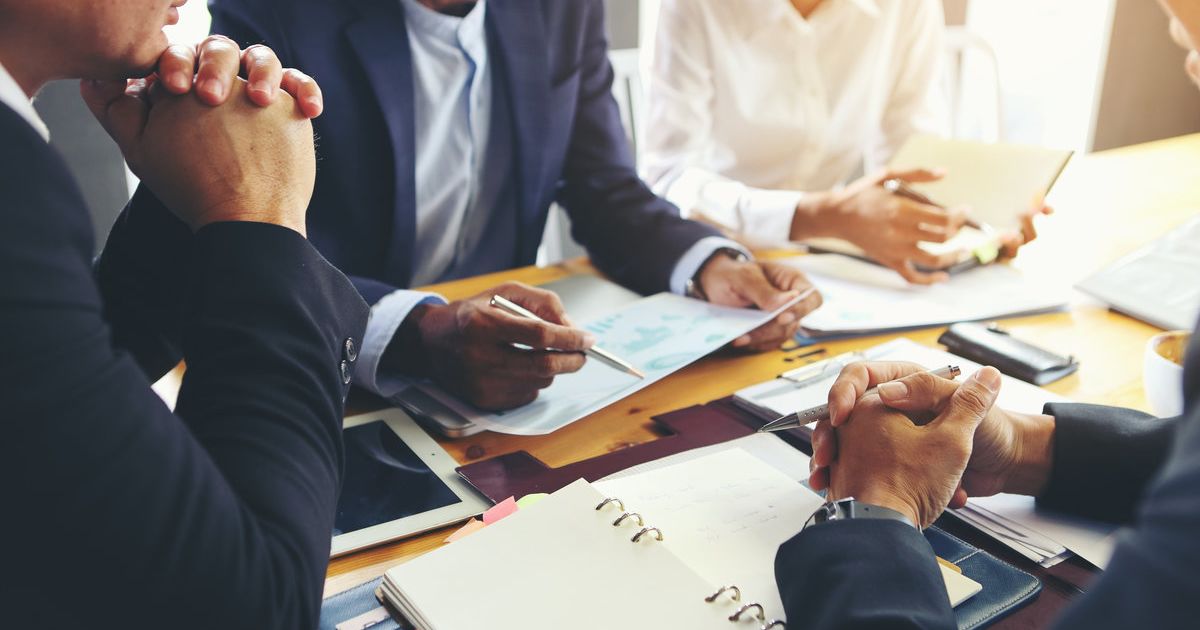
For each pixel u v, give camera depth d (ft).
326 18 4.35
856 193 4.88
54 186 1.55
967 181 5.11
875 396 2.53
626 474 2.82
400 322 3.42
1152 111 12.27
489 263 5.35
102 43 1.94
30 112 1.71
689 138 6.15
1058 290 4.38
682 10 6.06
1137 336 3.95
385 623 2.16
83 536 1.50
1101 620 1.38
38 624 1.58
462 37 4.83
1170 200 5.73
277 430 1.86
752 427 3.13
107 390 1.53
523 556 2.19
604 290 4.46
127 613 1.58
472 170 5.13
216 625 1.64
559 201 5.34
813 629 1.87
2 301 1.41
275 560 1.73
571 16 5.15
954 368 2.69
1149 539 1.34
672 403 3.37
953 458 2.36
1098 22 11.37
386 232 4.64
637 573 2.14
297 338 2.00
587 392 3.35
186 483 1.61
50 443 1.45
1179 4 2.37
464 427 3.10
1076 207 5.65
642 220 4.67
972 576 2.32
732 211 5.35
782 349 3.86
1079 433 2.62
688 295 4.26
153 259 2.80
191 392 1.90
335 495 1.99
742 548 2.33
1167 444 2.53
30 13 1.79
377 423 3.18
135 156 2.27
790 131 6.43
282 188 2.25
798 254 5.05
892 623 1.77
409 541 2.54
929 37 6.72
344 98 4.38
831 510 2.19
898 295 4.37
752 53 6.26
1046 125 11.89
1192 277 4.25
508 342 3.18
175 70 2.22
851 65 6.48
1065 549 2.48
